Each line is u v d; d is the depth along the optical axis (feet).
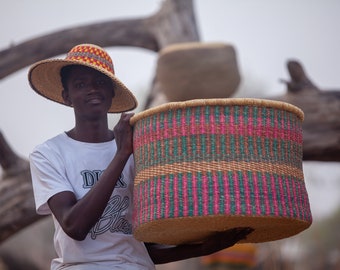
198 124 9.83
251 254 38.70
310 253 73.31
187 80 24.40
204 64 24.34
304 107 23.75
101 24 29.40
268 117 9.98
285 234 10.94
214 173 9.68
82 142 11.12
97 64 10.96
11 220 22.22
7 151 22.29
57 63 11.20
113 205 10.87
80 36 28.81
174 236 10.74
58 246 10.96
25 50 28.32
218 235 10.88
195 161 9.75
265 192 9.70
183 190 9.68
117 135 10.46
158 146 10.00
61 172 10.75
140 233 10.36
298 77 24.13
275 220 9.85
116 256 10.68
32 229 47.06
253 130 9.86
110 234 10.75
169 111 9.97
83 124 11.18
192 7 30.12
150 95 28.53
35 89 11.98
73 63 10.84
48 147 10.96
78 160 10.94
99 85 10.98
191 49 24.40
